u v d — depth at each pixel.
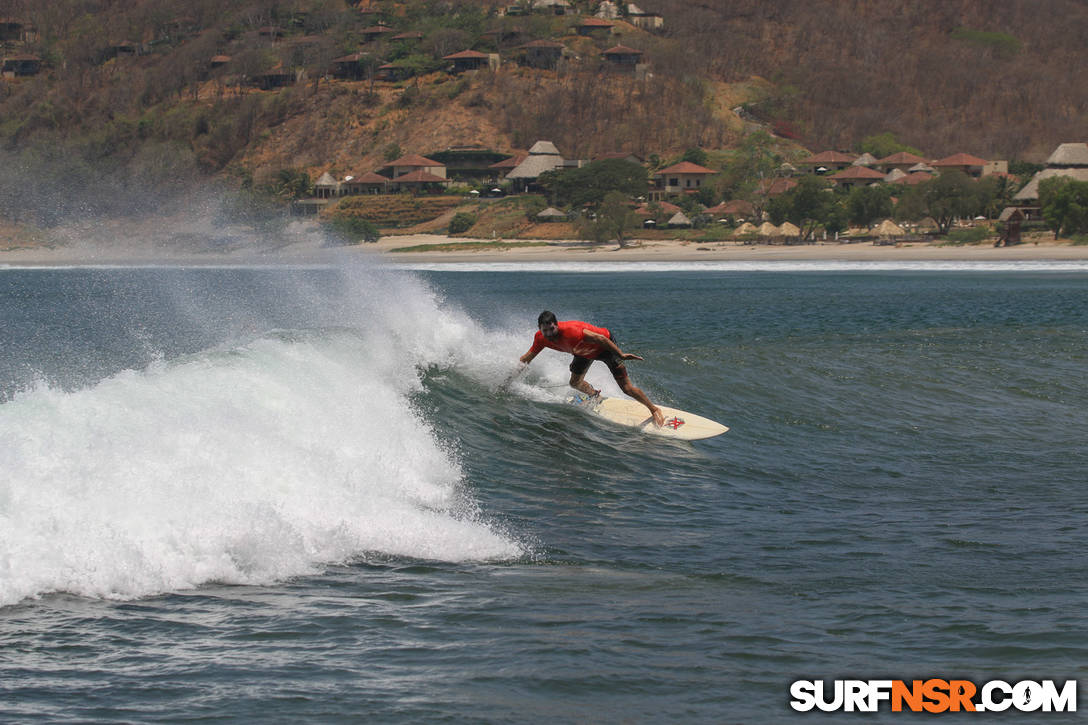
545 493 36.44
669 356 64.69
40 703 19.38
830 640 23.34
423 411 43.72
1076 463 43.53
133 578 24.98
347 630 23.30
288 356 42.41
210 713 19.23
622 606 25.30
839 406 54.34
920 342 84.75
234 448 30.44
